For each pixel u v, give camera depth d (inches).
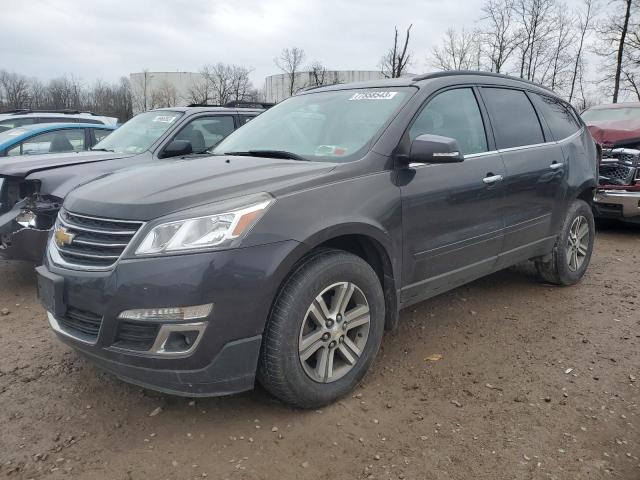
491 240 160.6
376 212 125.6
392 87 153.4
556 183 184.7
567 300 189.8
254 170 124.3
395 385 131.6
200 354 103.6
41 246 188.7
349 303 126.6
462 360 144.6
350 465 102.7
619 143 308.2
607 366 141.0
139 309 102.4
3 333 165.5
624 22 955.3
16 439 111.2
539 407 121.6
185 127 255.9
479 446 108.0
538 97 192.9
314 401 118.0
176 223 104.6
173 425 115.7
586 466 102.3
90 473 101.0
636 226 337.4
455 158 127.9
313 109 161.2
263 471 101.1
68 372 139.3
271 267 106.4
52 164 214.5
